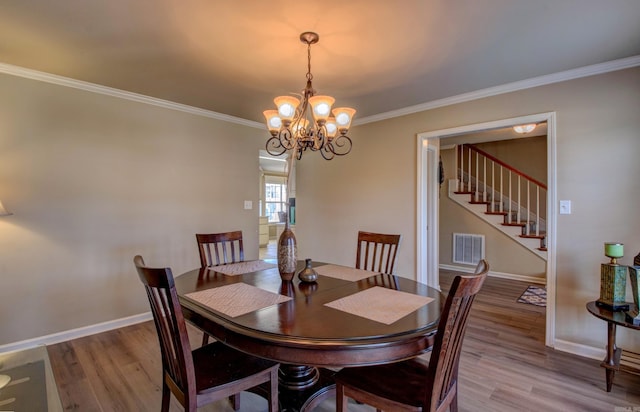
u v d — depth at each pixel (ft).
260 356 4.10
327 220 14.05
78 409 6.09
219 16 5.90
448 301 3.69
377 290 5.91
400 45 6.94
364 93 9.84
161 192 10.85
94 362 7.82
